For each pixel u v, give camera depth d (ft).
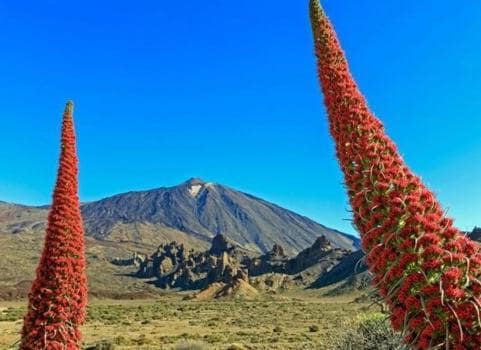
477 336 11.96
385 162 14.10
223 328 185.98
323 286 508.12
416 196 13.46
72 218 22.11
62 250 21.72
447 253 12.61
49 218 22.08
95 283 626.23
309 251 653.30
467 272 12.47
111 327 188.75
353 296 392.47
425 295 12.47
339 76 15.64
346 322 45.21
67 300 21.48
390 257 13.12
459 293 12.17
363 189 13.98
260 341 129.18
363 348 40.22
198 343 106.42
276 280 556.92
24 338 21.40
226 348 111.86
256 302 408.87
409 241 12.87
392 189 13.65
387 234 13.24
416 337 12.52
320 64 16.12
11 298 410.31
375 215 13.60
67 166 22.35
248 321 216.54
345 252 623.36
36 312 21.36
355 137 14.65
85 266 22.38
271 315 255.50
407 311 12.62
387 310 13.74
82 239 22.36
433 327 12.17
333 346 45.21
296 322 202.39
